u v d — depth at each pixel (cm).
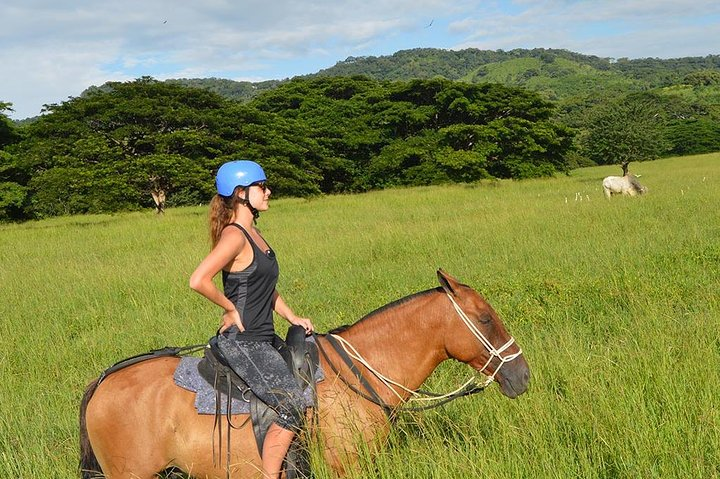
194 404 387
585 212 1881
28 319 1001
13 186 3662
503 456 455
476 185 3947
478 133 4394
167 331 883
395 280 1109
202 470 391
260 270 384
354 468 401
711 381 536
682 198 2130
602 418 495
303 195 3475
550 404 523
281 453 382
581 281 973
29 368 771
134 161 2880
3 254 1770
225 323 396
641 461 439
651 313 758
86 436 400
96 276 1299
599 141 3594
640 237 1354
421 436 479
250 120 3575
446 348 429
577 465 447
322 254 1435
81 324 973
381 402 416
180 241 1877
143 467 390
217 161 3145
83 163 2897
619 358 620
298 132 4378
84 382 709
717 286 919
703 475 433
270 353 389
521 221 1750
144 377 398
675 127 8025
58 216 4156
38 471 488
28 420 603
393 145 4941
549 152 4672
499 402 527
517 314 851
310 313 948
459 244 1447
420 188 3928
